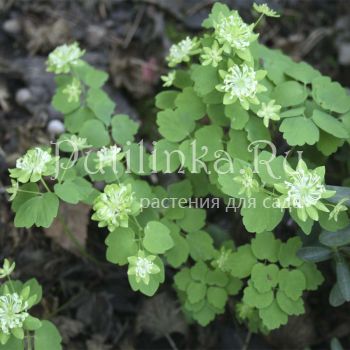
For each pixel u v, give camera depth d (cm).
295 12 51
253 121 31
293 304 31
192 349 38
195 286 33
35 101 45
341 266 31
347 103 32
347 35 50
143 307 39
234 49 30
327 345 39
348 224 29
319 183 27
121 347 38
